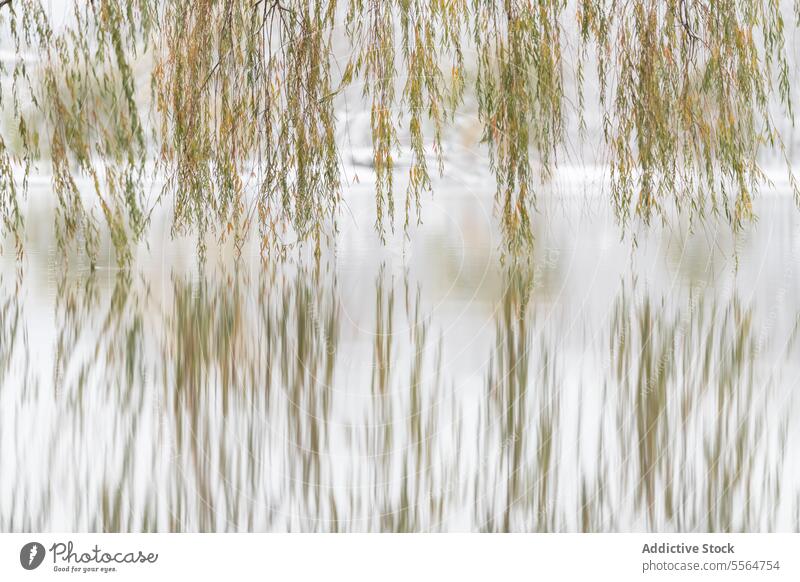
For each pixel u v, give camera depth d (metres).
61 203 24.06
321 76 21.86
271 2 21.12
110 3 20.45
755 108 21.73
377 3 20.89
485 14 21.11
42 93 21.75
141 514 11.10
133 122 21.70
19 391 15.30
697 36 20.95
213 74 21.41
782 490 11.90
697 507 11.45
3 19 21.22
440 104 22.64
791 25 21.38
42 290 23.34
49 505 11.33
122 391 15.38
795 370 16.69
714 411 14.54
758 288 24.70
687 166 22.39
